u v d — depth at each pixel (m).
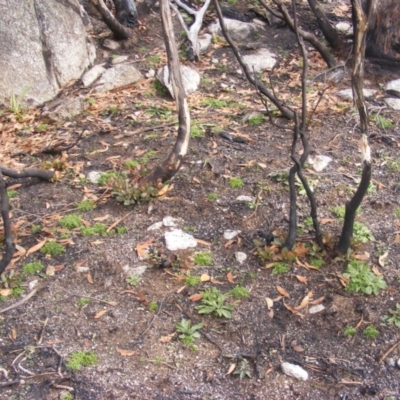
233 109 4.23
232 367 2.44
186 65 4.82
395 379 2.41
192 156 3.66
